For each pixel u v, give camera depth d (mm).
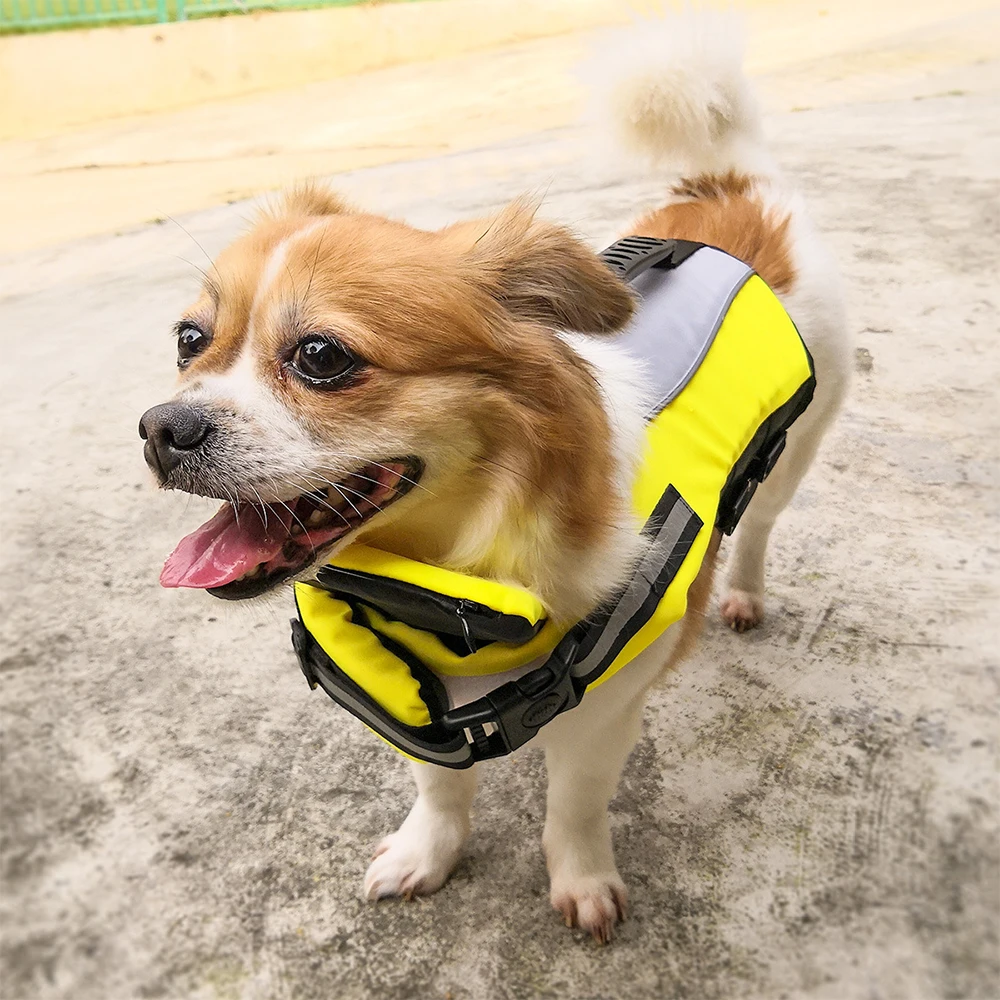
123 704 562
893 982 401
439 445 346
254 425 340
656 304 458
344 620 375
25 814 494
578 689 369
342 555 367
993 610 585
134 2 2396
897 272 984
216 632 616
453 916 452
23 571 665
